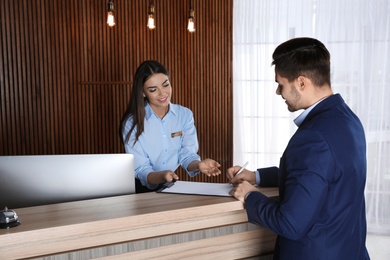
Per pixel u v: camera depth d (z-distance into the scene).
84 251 1.50
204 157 4.73
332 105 1.47
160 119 2.78
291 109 1.57
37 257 1.42
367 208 4.68
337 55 4.57
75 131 4.54
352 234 1.47
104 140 4.59
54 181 1.79
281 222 1.37
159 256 1.64
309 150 1.36
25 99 4.39
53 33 4.39
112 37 4.50
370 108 4.56
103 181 1.85
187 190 1.87
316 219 1.42
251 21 4.62
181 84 4.66
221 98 4.70
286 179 1.41
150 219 1.52
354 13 4.51
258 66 4.65
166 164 2.80
